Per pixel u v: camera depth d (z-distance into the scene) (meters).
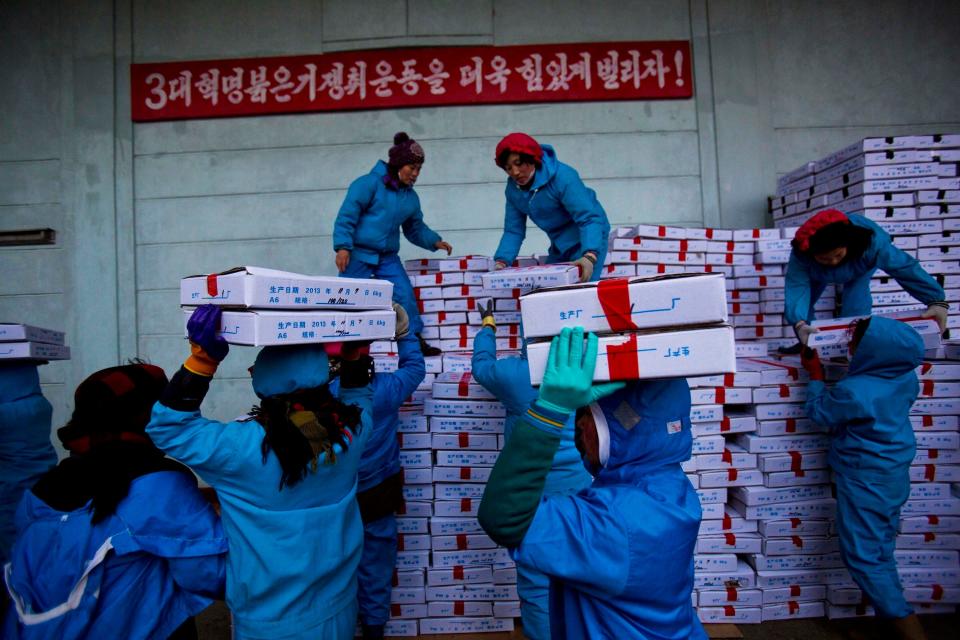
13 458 2.31
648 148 5.04
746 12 5.04
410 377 2.31
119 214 5.04
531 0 5.04
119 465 1.44
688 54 5.01
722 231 3.75
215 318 1.37
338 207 5.05
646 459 1.19
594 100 5.02
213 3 5.06
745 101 5.02
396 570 2.79
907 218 3.63
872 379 2.47
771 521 2.79
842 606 2.78
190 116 5.02
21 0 5.05
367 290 1.71
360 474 2.41
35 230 4.99
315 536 1.46
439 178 5.04
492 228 5.04
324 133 5.06
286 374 1.50
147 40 5.07
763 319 3.79
